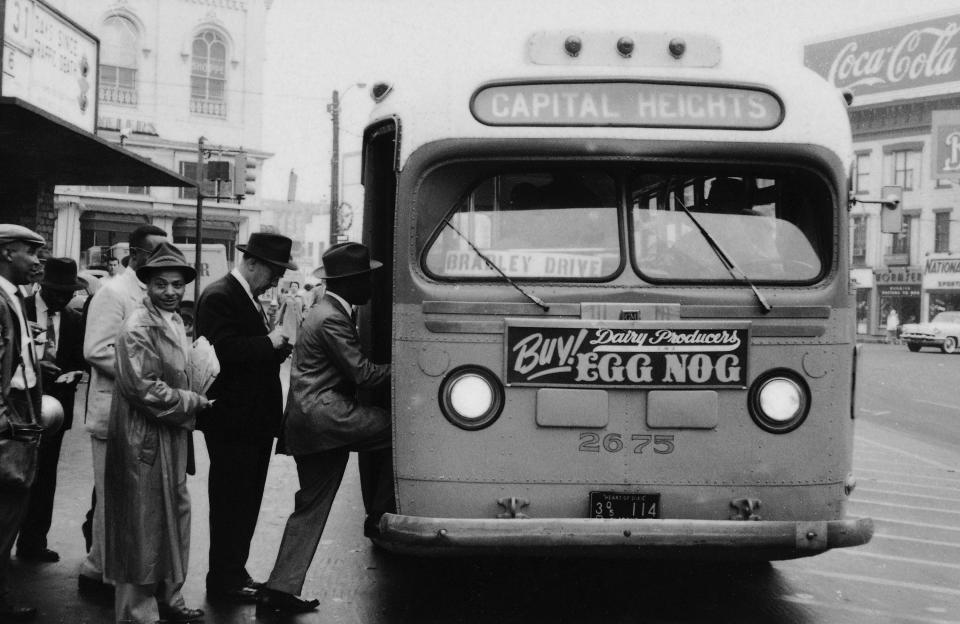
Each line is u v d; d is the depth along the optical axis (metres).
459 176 5.35
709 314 5.26
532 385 5.22
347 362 5.56
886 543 8.10
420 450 5.25
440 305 5.22
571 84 5.34
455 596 6.16
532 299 5.21
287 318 6.10
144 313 5.21
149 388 5.08
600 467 5.23
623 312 5.23
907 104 53.25
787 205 5.46
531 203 5.37
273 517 8.51
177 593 5.50
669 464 5.24
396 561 7.02
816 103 5.41
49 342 6.96
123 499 5.16
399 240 5.30
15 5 11.20
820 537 5.09
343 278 5.66
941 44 52.59
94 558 6.04
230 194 23.00
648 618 5.77
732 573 6.88
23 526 6.71
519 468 5.23
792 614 5.94
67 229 34.94
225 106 38.09
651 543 4.97
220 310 5.91
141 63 36.75
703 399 5.24
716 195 5.42
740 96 5.38
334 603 5.98
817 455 5.30
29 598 5.87
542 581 6.54
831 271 5.37
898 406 19.97
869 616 5.98
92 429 5.88
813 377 5.30
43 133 11.09
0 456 5.17
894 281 53.56
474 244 5.34
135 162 13.53
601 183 5.38
